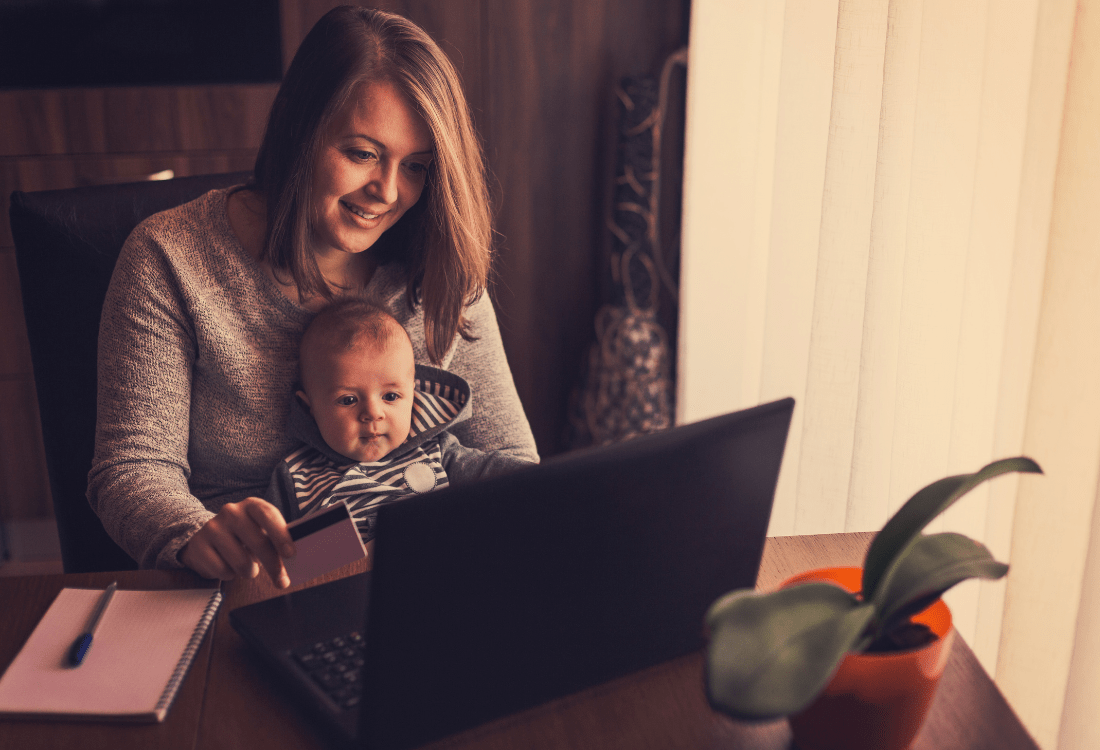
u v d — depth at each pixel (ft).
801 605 1.86
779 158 5.13
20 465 7.54
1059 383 3.45
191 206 3.86
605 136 8.03
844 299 4.71
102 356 3.69
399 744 2.12
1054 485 3.50
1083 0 3.29
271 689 2.40
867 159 4.56
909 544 1.98
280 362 3.86
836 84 4.54
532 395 8.62
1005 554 3.87
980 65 4.17
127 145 7.09
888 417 4.63
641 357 8.20
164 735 2.23
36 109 6.91
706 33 6.86
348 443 3.76
